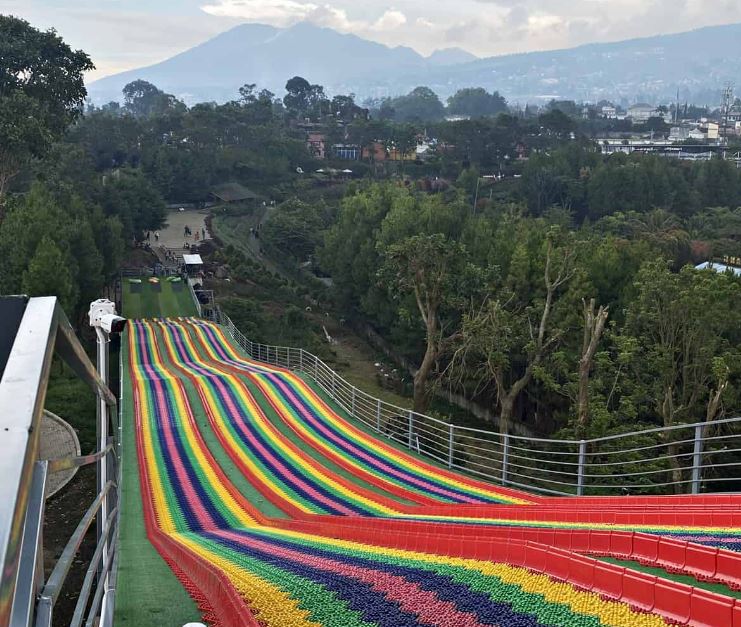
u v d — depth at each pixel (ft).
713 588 23.97
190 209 375.04
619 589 22.80
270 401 114.52
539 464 110.83
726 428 106.32
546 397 143.33
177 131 421.59
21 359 8.48
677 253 232.94
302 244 298.35
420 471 79.00
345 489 73.77
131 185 285.43
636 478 97.09
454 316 162.91
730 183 354.95
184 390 121.08
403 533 36.32
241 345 175.32
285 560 33.91
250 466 83.05
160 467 83.05
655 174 336.29
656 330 116.47
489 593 24.06
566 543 31.50
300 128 573.74
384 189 227.20
